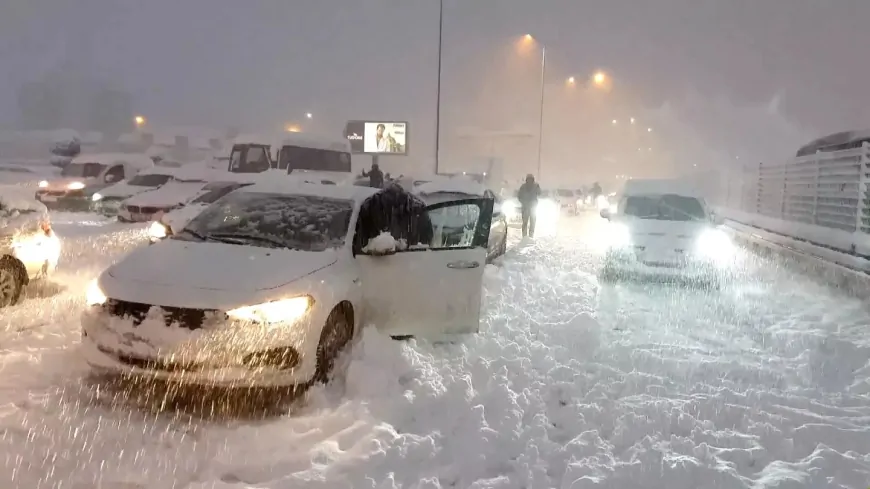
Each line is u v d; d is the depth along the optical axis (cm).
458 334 720
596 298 1081
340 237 674
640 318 950
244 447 491
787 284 1289
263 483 444
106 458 463
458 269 710
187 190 2089
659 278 1203
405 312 687
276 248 643
